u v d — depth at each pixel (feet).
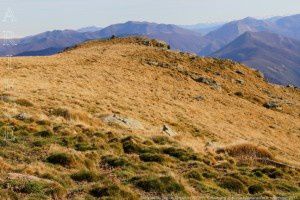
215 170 88.53
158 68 327.88
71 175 66.69
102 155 84.23
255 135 216.33
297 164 132.87
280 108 321.73
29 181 56.24
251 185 77.92
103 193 57.67
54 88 188.85
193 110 229.45
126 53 366.63
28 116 110.52
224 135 188.34
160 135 120.57
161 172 79.10
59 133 99.19
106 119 136.87
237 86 350.64
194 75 333.21
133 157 87.40
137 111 184.55
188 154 98.27
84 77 244.22
